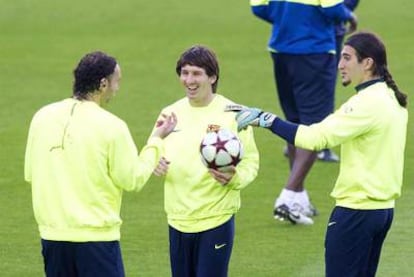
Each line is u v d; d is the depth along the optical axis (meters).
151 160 25.00
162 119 26.34
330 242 25.84
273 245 35.56
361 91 25.66
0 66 68.69
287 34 39.84
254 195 41.69
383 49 25.61
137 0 89.62
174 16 84.88
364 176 25.34
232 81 63.69
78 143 24.06
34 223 38.19
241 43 75.81
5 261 34.06
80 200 24.09
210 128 26.14
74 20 84.00
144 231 37.16
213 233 26.06
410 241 35.91
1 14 85.38
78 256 24.22
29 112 55.97
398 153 25.66
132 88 61.88
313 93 39.97
